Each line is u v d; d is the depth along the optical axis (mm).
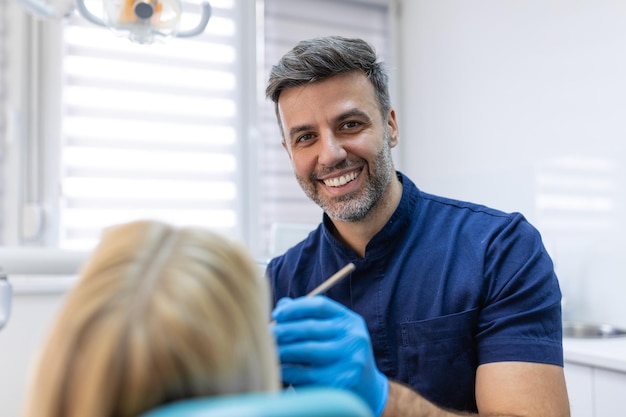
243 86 3176
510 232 1218
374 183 1206
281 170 3303
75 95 2795
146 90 2945
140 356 326
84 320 342
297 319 773
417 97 3514
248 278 396
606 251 2402
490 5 3045
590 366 1910
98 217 2828
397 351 1237
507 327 1099
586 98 2549
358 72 1188
